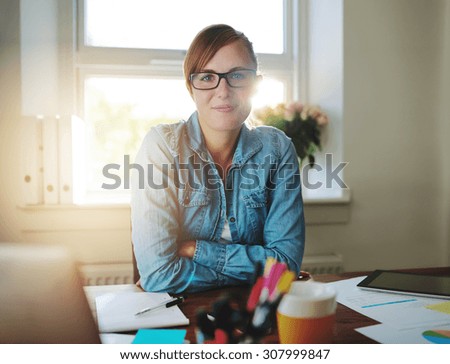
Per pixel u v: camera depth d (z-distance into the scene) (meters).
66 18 1.85
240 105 1.16
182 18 2.01
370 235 1.96
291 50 2.12
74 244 1.70
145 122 1.99
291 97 2.13
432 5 1.96
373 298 0.80
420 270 1.05
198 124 1.20
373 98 1.93
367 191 1.94
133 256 1.20
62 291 0.48
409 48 1.95
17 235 1.67
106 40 1.96
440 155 2.01
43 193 1.67
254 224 1.19
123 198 1.92
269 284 0.45
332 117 1.97
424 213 2.01
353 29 1.89
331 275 1.00
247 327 0.46
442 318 0.69
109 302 0.77
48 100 1.81
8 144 1.68
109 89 1.96
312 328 0.52
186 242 1.02
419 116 1.98
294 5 2.10
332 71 1.95
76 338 0.48
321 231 1.92
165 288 0.94
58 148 1.64
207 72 1.14
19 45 1.69
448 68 1.96
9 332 0.46
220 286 0.95
